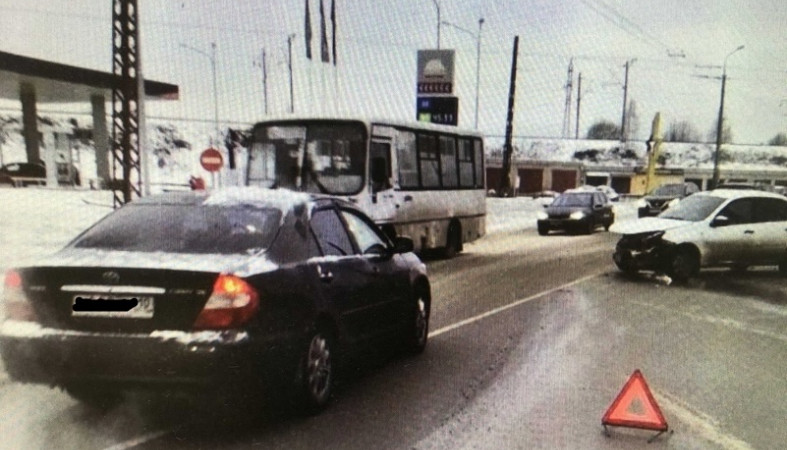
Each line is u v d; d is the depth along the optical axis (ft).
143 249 14.76
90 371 13.19
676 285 37.93
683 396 17.46
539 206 127.13
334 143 40.55
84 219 62.75
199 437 13.82
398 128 44.14
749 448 13.96
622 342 23.49
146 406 15.67
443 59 114.32
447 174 51.96
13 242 45.91
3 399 15.92
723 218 39.86
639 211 94.27
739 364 20.71
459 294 34.47
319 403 15.52
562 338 24.08
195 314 13.29
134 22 55.98
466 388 17.74
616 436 14.39
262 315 13.75
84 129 169.68
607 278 40.75
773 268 46.80
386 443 13.67
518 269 45.24
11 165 115.65
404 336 21.11
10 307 13.85
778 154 218.18
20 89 113.09
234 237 15.16
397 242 20.88
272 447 13.33
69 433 13.89
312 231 16.80
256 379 13.56
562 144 216.33
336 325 16.34
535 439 14.08
